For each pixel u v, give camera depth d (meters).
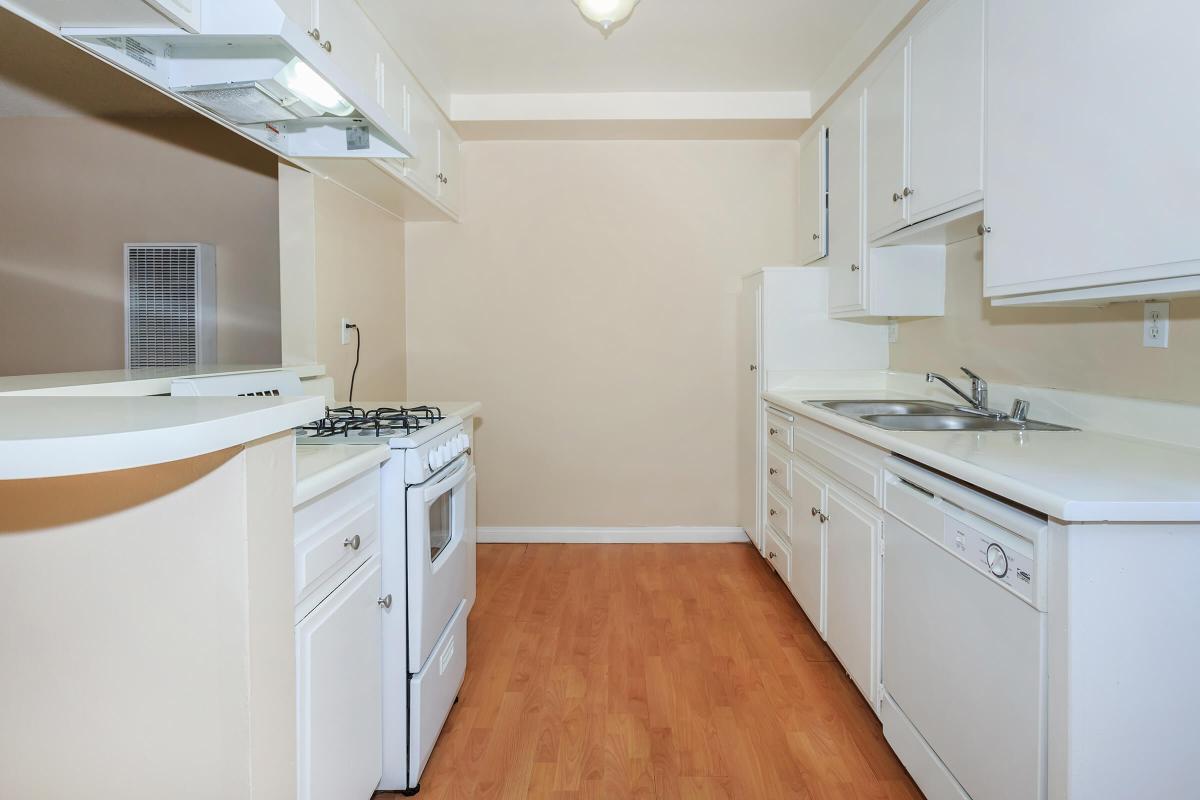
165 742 0.86
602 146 3.47
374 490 1.42
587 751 1.73
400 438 1.50
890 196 2.26
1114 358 1.67
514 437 3.55
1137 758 1.01
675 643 2.35
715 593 2.83
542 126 3.25
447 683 1.80
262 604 0.88
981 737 1.23
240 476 0.83
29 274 3.02
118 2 1.13
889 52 2.27
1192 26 1.04
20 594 0.84
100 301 3.01
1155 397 1.55
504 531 3.57
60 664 0.85
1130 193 1.17
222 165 2.96
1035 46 1.43
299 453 1.33
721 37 2.58
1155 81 1.11
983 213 1.71
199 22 1.24
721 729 1.83
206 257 2.89
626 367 3.53
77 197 2.99
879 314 2.51
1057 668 1.03
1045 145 1.40
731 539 3.57
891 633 1.65
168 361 2.86
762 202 3.48
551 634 2.43
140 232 2.99
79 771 0.87
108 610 0.85
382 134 1.75
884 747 1.74
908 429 1.79
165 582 0.84
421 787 1.59
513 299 3.52
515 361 3.53
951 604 1.34
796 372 3.03
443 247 3.50
